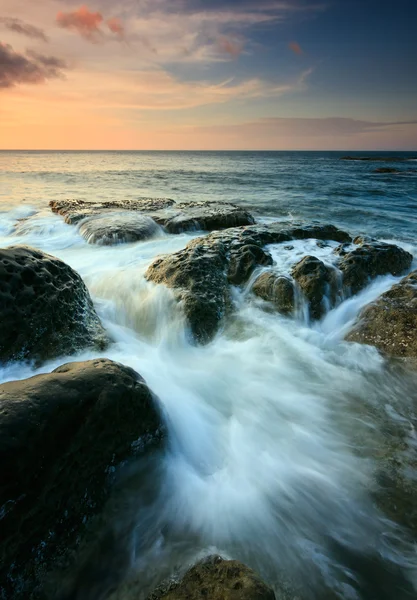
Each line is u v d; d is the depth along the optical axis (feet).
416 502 10.60
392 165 226.38
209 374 16.66
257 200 65.51
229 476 11.55
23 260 16.21
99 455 9.58
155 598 7.95
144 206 47.34
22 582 7.66
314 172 153.28
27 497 7.91
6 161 227.81
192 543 9.46
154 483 10.81
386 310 18.99
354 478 11.46
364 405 14.87
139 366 15.85
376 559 9.21
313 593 8.47
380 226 44.78
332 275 22.08
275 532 9.85
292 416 14.34
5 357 14.46
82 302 18.24
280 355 18.13
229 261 24.25
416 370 16.10
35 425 8.51
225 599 6.93
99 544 9.00
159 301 20.95
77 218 39.50
